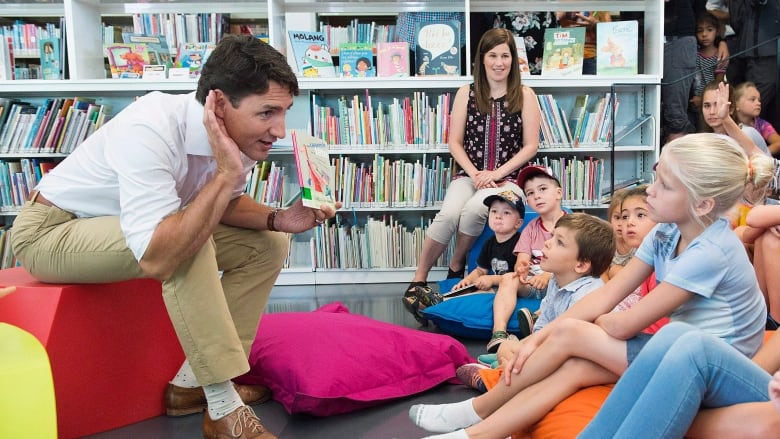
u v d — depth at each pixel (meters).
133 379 2.12
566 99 4.63
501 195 3.29
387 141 4.39
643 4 4.58
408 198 4.42
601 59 4.33
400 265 4.46
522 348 1.74
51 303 1.92
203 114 1.76
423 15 4.66
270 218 2.14
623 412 1.37
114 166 1.77
